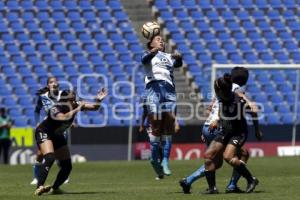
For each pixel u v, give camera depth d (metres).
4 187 52.00
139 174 65.12
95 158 91.69
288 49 117.00
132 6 118.81
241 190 43.22
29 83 105.19
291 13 122.31
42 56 109.25
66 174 44.06
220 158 41.88
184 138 93.19
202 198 38.81
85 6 117.69
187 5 120.38
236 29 118.12
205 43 114.88
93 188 49.44
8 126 90.19
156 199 38.88
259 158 85.12
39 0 117.25
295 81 108.88
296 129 96.06
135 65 105.81
